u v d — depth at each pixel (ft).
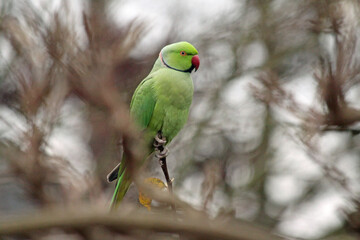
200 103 59.21
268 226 50.21
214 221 19.60
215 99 58.80
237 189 52.44
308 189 53.67
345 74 24.22
